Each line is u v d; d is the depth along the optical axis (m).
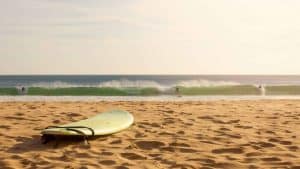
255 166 4.30
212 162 4.48
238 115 8.88
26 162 4.43
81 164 4.35
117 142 5.57
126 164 4.36
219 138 5.92
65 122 7.41
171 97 18.03
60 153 4.88
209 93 21.25
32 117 7.97
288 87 23.00
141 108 10.29
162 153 4.94
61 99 16.03
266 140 5.84
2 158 4.57
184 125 7.15
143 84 29.67
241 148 5.19
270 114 9.20
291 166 4.29
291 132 6.58
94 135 5.60
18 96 17.81
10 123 7.14
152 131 6.45
